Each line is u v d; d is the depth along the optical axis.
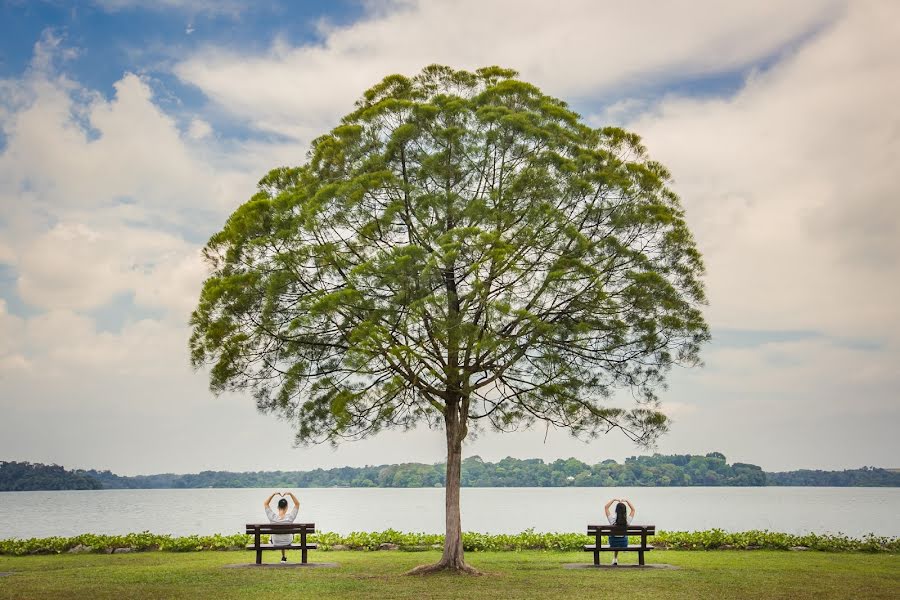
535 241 17.42
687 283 18.39
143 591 14.21
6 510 88.94
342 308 16.77
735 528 46.75
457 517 17.73
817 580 15.67
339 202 17.30
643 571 17.33
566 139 17.98
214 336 17.25
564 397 17.59
